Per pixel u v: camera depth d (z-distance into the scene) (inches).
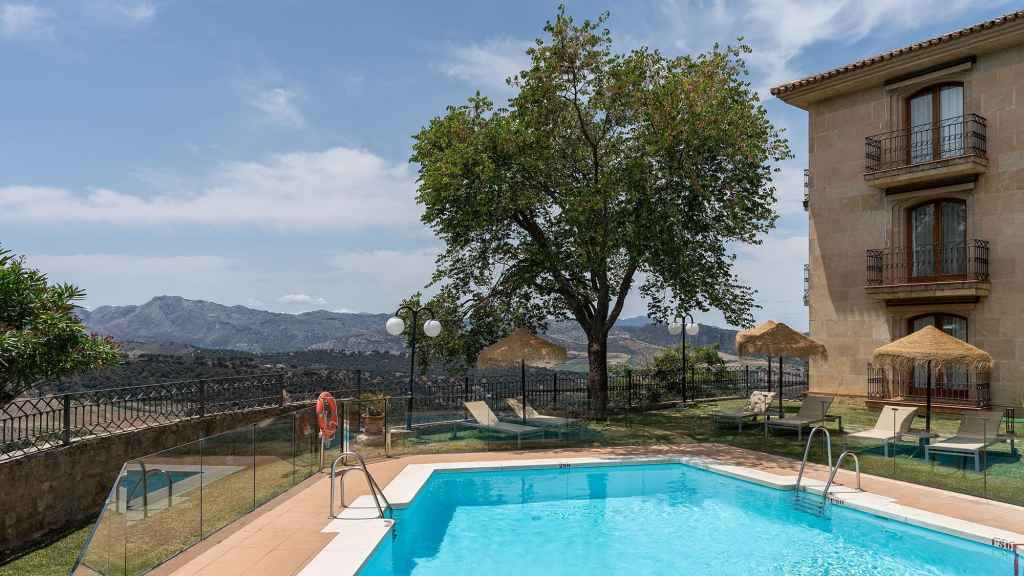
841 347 734.5
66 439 360.2
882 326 703.1
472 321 714.8
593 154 659.4
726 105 588.4
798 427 526.3
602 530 332.8
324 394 436.1
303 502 343.9
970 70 639.8
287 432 376.5
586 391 771.4
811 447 486.9
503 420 553.9
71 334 374.6
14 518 318.3
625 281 670.5
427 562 287.9
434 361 737.0
